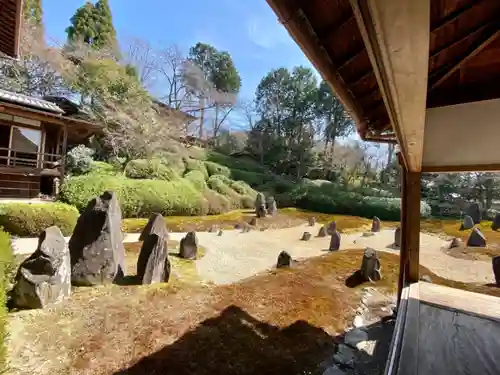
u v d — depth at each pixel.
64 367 2.43
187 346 2.88
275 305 3.95
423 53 0.76
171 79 22.33
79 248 4.32
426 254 7.82
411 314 2.27
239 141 24.28
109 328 3.10
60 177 10.38
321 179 20.94
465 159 2.63
